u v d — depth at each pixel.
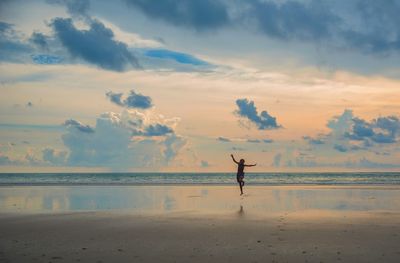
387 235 10.22
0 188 30.94
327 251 8.49
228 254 8.25
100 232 10.77
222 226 11.63
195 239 9.79
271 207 16.52
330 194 23.64
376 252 8.39
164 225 11.85
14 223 12.30
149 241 9.59
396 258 7.89
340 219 12.97
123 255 8.20
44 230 11.10
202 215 14.02
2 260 7.82
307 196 22.06
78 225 11.91
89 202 19.00
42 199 20.56
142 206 17.12
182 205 17.50
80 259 7.88
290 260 7.77
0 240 9.77
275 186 33.97
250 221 12.58
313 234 10.37
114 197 21.73
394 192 25.22
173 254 8.27
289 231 10.80
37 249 8.77
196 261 7.71
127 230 11.05
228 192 25.55
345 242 9.38
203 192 25.55
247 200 19.73
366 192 25.38
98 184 38.19
